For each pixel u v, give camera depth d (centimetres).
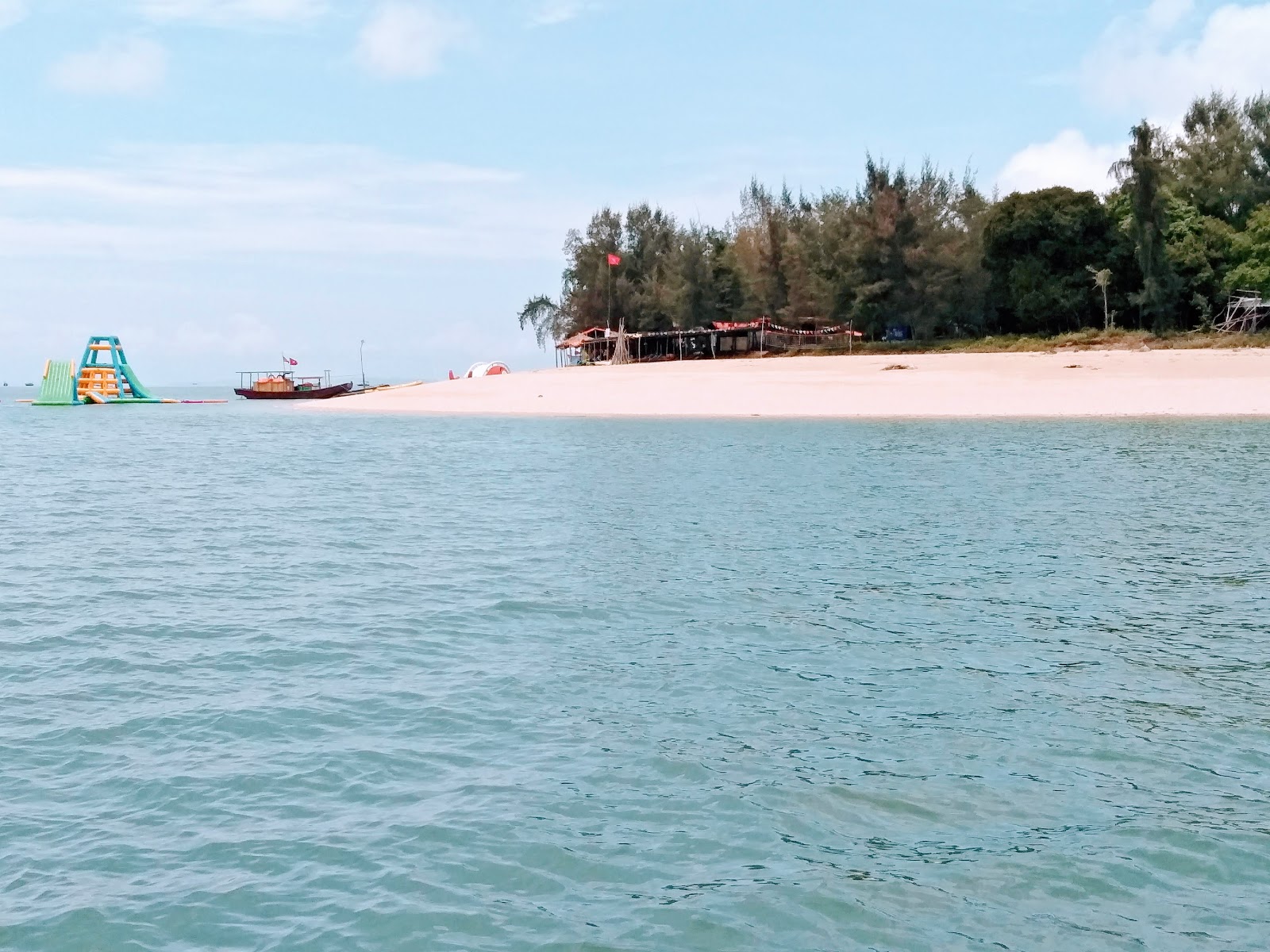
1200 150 8662
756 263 10169
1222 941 861
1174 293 8075
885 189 9281
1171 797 1103
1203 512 2720
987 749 1230
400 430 6259
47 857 995
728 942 860
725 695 1417
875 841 1018
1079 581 2022
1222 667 1510
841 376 7281
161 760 1215
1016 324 9362
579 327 11894
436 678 1504
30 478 4006
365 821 1063
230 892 935
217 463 4556
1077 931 875
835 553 2308
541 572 2175
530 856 993
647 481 3544
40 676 1520
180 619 1836
